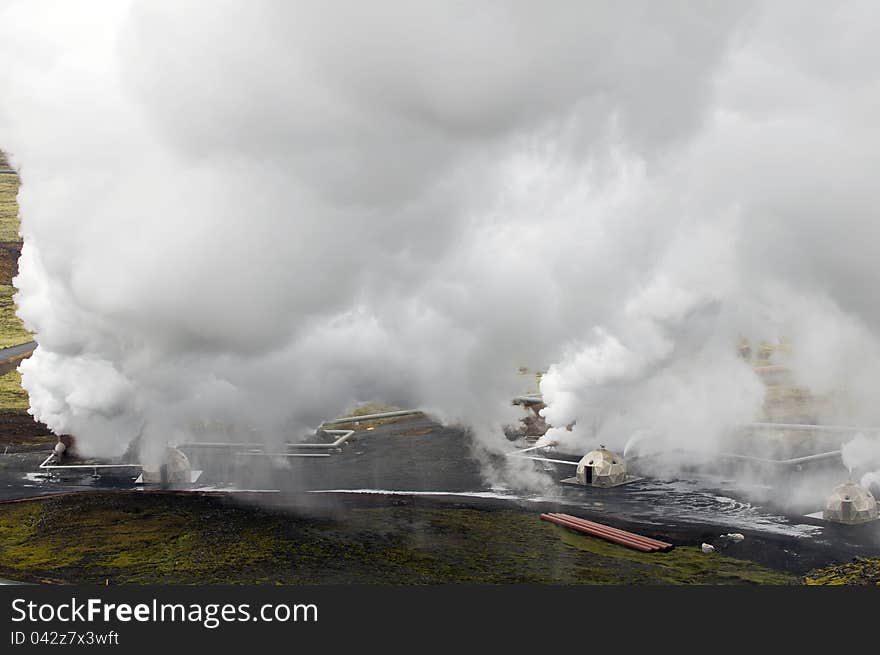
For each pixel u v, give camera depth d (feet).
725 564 191.72
